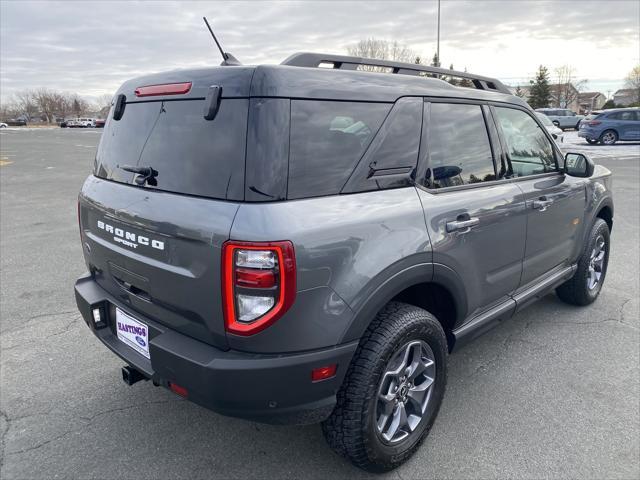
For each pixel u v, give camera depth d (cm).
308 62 230
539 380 331
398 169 241
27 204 970
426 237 241
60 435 278
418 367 250
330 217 205
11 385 327
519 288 340
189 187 213
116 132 269
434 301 280
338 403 224
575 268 414
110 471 251
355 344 216
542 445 268
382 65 259
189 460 259
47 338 392
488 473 248
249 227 189
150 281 228
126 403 308
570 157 392
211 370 199
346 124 221
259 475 249
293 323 197
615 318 424
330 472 251
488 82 332
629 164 1516
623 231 711
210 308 202
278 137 197
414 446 255
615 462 254
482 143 298
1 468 252
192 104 219
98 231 267
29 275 541
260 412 205
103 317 273
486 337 393
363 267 212
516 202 310
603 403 304
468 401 308
